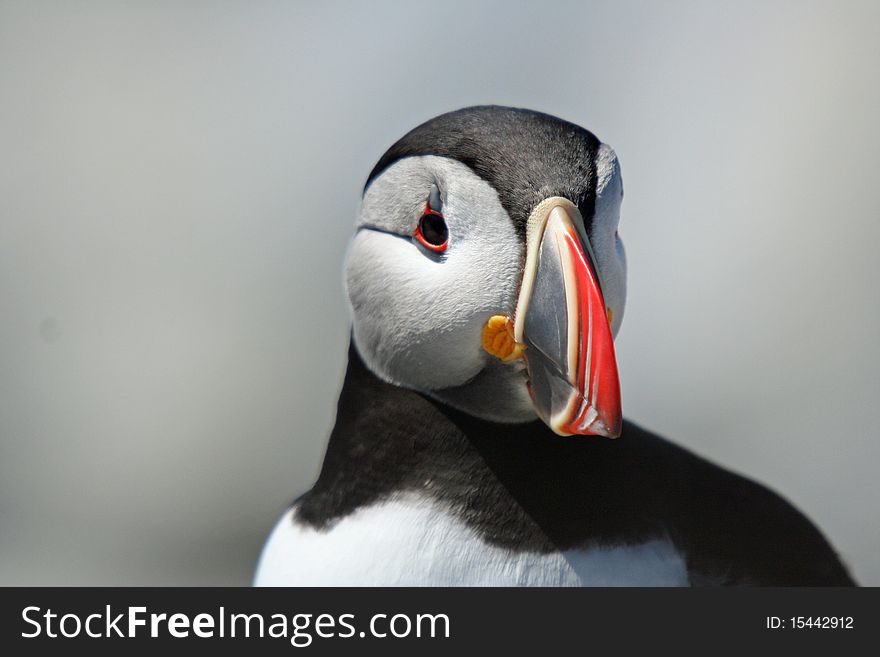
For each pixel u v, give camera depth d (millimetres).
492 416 4926
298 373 14211
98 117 15914
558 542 4801
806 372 12344
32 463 14195
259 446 14000
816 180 12938
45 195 15516
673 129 13688
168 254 15164
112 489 14086
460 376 4902
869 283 12477
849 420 12102
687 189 13328
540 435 4938
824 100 13203
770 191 13047
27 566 13555
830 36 13422
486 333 4766
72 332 14828
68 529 13945
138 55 16281
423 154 4934
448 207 4832
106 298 14969
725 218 13133
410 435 4996
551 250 4633
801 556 5234
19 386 14633
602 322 4504
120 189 15523
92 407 14438
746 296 12742
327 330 14328
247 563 13508
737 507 5234
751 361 12500
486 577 4781
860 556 11695
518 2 15055
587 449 4957
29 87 16078
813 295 12562
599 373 4469
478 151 4824
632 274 13086
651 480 5090
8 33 16500
